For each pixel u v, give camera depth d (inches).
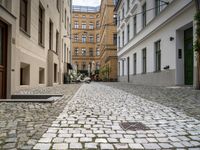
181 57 534.6
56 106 240.1
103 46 1902.1
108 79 1553.9
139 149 114.6
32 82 491.8
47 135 134.9
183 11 486.3
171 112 207.9
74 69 1446.9
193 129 150.9
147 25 733.9
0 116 185.5
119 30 1369.3
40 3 557.3
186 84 526.0
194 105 246.8
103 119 179.2
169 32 569.3
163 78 608.7
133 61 982.4
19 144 118.6
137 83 893.2
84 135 136.5
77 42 2763.3
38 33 550.9
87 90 488.1
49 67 663.8
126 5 1119.6
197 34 393.1
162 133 141.8
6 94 308.8
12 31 314.2
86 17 2785.4
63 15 1005.8
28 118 178.5
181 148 116.3
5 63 308.0
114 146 118.3
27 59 449.4
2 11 279.0
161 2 618.5
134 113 203.6
